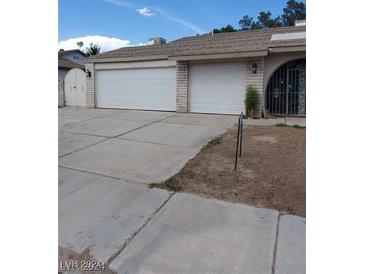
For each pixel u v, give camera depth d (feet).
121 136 24.06
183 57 36.65
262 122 31.09
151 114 38.04
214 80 37.63
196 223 10.23
